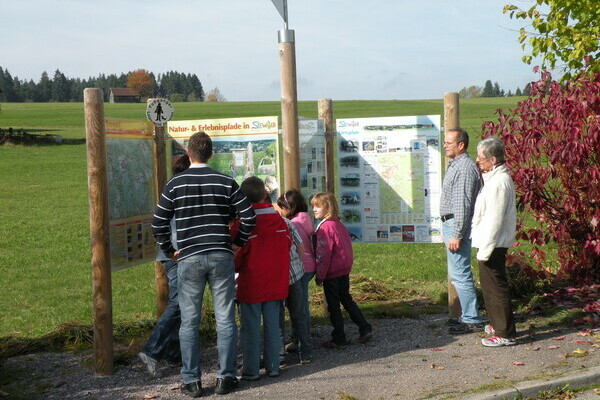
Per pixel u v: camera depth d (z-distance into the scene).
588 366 5.70
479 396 5.09
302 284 6.52
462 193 6.93
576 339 6.63
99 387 5.88
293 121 7.26
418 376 5.71
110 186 6.30
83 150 42.78
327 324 7.91
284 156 7.34
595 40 9.66
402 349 6.65
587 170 8.44
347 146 8.12
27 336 7.90
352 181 8.14
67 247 15.52
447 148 7.14
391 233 8.03
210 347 7.02
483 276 6.63
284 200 6.80
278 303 6.07
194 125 7.74
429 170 7.81
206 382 5.94
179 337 5.78
